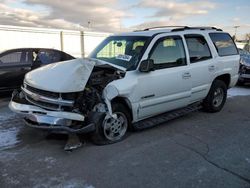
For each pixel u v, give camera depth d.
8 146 4.66
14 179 3.61
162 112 5.66
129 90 4.86
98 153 4.42
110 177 3.69
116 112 4.88
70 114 4.38
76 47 21.34
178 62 5.75
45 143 4.81
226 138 5.18
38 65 8.81
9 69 8.37
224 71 6.88
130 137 5.13
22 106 4.70
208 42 6.59
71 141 4.63
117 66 5.17
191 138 5.16
